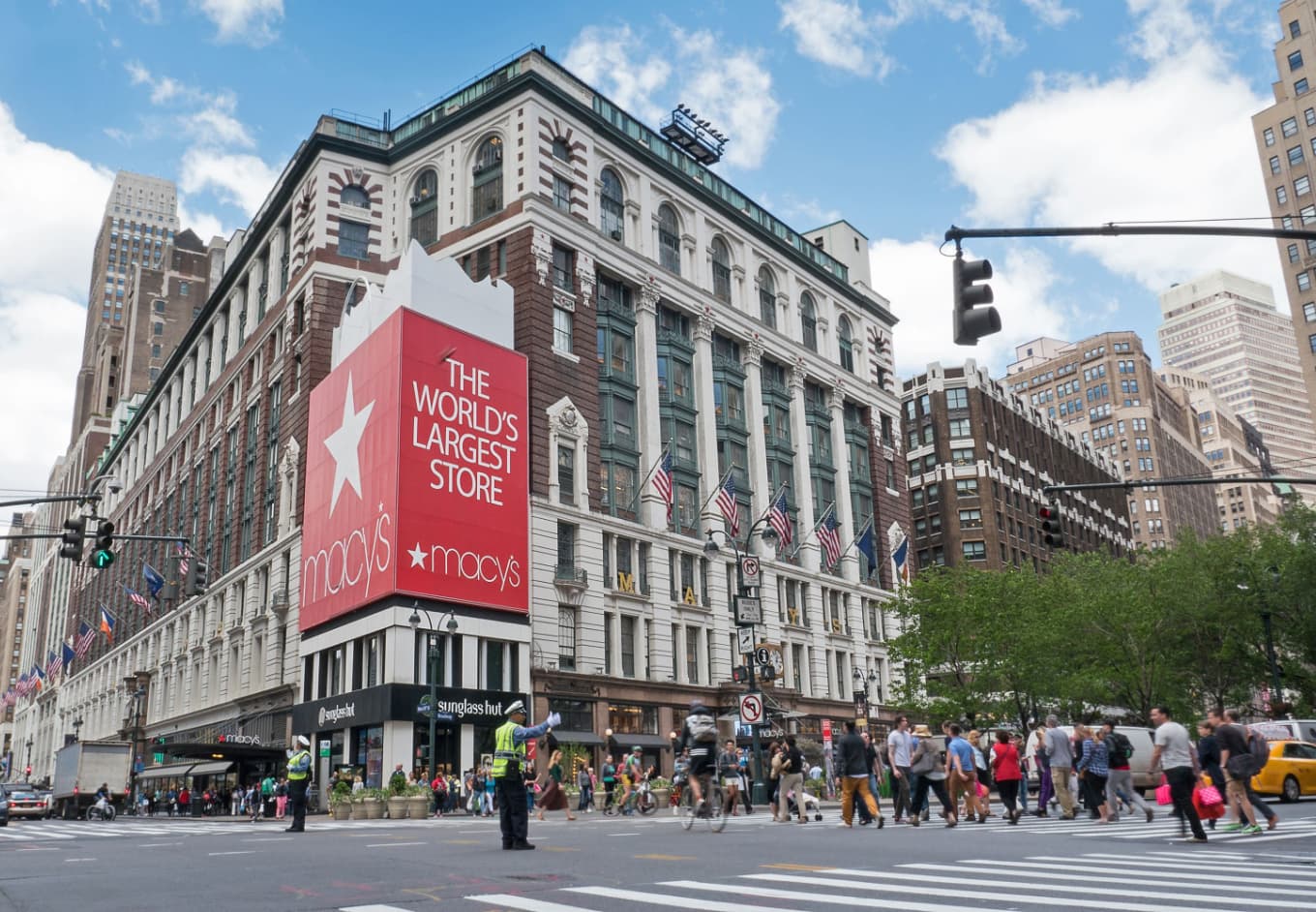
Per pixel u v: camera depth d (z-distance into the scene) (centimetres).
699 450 6231
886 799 3925
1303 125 11100
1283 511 6178
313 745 4972
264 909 965
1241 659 6116
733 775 3000
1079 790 2545
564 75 5938
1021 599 5569
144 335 15062
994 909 900
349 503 4962
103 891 1148
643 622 5594
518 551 4981
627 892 1052
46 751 12350
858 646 7088
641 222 6175
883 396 8125
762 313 7069
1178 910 885
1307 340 10731
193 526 7756
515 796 1598
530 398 5281
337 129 6081
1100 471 13275
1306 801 3095
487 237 5609
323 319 5803
